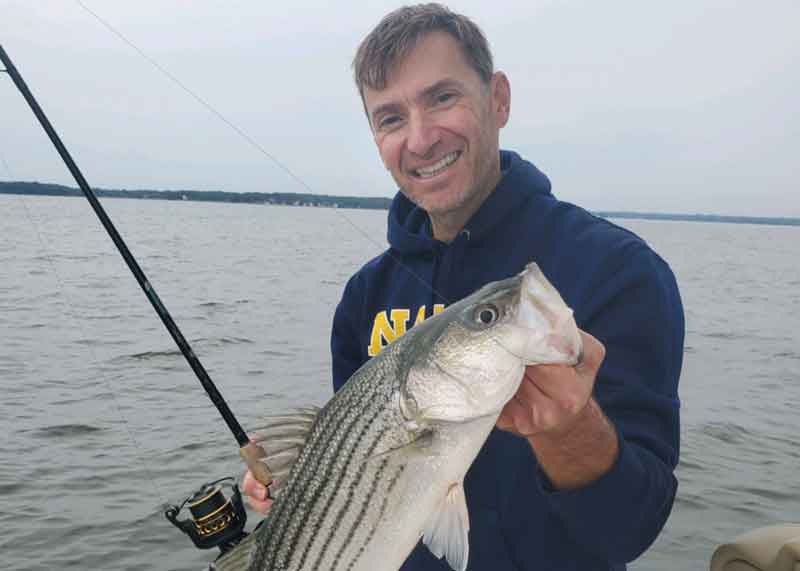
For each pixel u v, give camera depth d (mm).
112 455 1996
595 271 676
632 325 633
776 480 1930
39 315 4273
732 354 3939
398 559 583
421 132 732
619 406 605
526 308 528
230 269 7691
